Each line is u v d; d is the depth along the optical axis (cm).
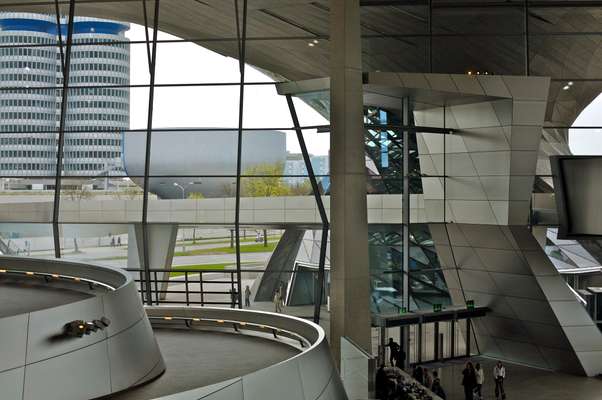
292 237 2791
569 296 2922
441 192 3077
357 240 2630
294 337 1848
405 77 2630
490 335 3284
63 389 1145
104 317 1252
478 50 2812
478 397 2658
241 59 2800
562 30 2817
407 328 3103
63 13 2925
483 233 2972
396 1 2805
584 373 2992
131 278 1492
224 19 2822
